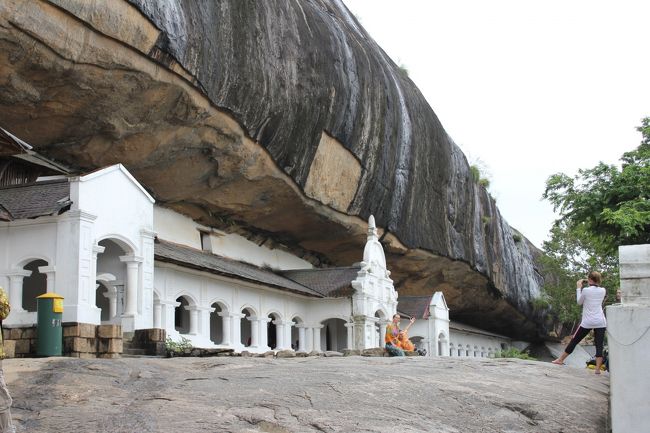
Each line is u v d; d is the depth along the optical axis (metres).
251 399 9.27
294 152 28.86
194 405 8.99
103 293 20.80
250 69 24.59
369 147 34.09
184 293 26.12
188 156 25.20
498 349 65.12
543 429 8.88
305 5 30.42
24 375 10.45
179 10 20.55
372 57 35.47
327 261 40.06
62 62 18.33
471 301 53.47
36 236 17.89
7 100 18.75
